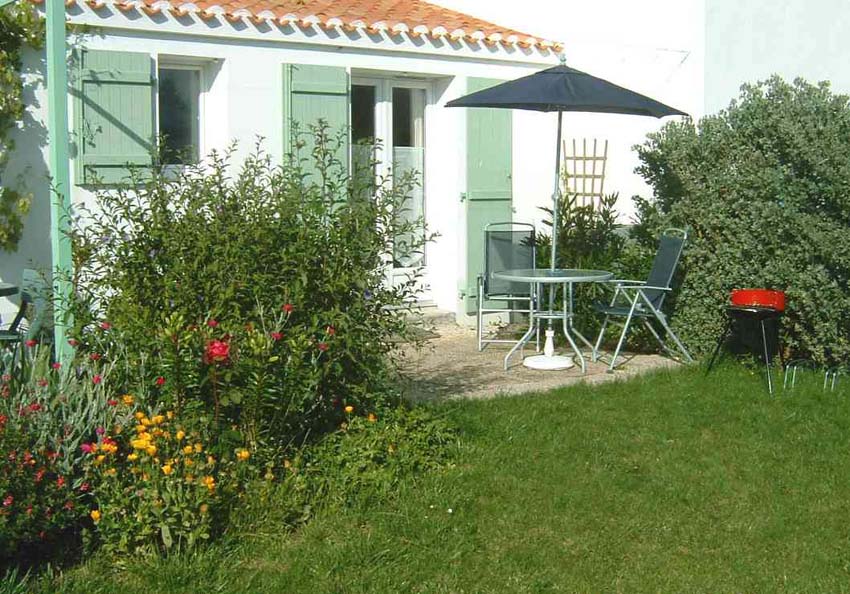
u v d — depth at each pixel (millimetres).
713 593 4461
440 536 4852
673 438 6363
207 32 8508
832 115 8109
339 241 5688
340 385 5660
